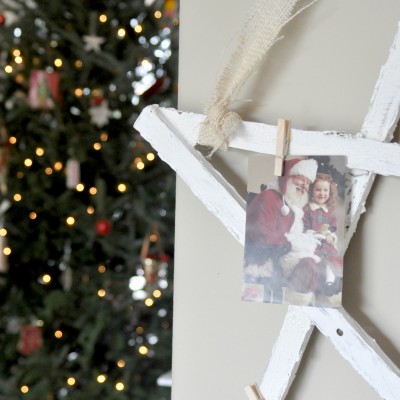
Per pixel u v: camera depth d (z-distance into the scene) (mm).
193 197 1242
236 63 1146
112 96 3422
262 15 1131
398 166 1060
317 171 1099
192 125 1185
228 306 1221
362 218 1121
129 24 3465
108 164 3430
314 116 1150
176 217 1255
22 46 3373
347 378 1140
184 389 1253
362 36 1119
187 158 1176
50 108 3400
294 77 1162
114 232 3426
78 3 3408
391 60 1060
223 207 1159
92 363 3346
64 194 3391
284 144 1118
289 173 1115
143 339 3396
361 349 1073
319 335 1156
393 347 1106
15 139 3400
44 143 3406
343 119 1132
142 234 3463
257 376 1203
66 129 3379
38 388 3279
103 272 3406
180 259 1252
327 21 1140
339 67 1135
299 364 1163
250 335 1208
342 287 1114
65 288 3400
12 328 3457
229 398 1223
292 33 1162
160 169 3441
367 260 1120
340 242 1083
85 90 3424
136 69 3424
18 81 3389
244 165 1193
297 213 1109
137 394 3318
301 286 1104
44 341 3346
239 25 1198
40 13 3381
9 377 3371
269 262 1123
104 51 3443
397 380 1049
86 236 3410
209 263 1233
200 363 1242
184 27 1233
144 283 3434
